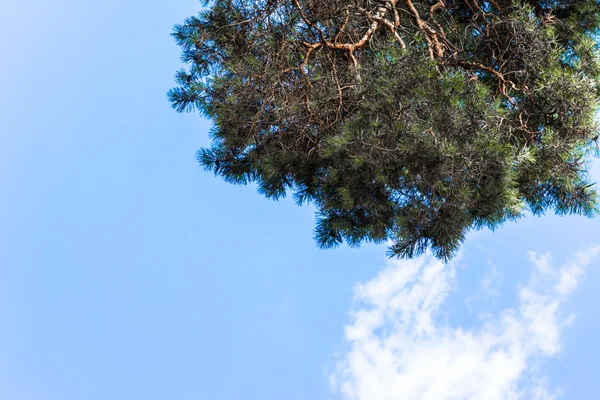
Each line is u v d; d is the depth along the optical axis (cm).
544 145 571
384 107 490
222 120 579
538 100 591
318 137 566
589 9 667
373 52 590
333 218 602
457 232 498
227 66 575
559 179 598
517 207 566
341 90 548
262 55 573
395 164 488
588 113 567
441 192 499
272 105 566
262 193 661
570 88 568
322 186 605
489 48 647
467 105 499
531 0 681
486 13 651
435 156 462
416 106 491
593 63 605
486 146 489
